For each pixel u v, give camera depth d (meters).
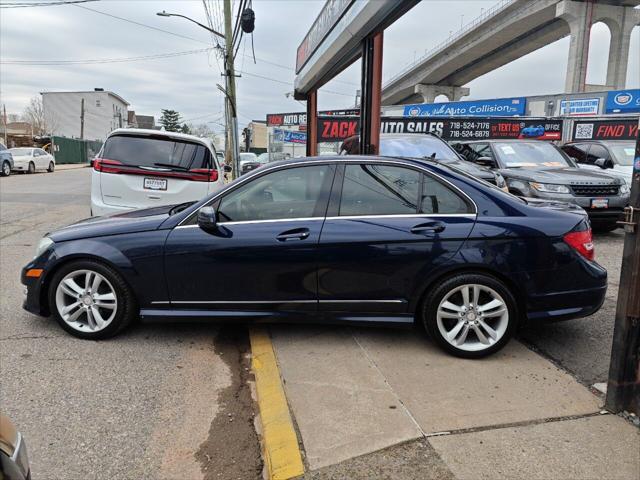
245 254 3.93
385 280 3.84
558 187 8.12
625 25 38.81
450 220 3.80
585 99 24.61
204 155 7.50
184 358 4.04
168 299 4.11
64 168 40.06
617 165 10.71
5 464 1.65
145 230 4.12
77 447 2.87
